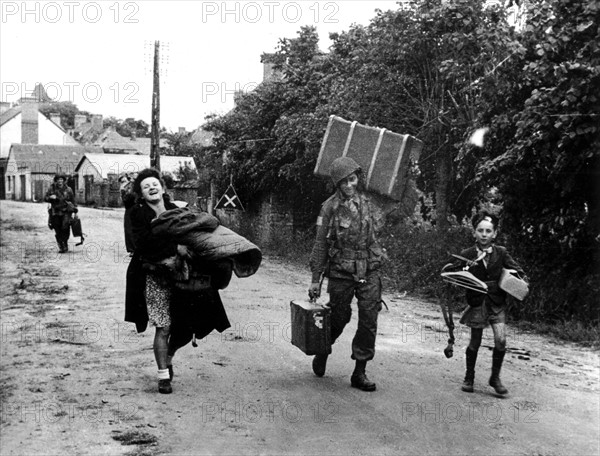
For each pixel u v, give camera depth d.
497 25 11.62
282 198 22.58
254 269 5.93
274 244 21.94
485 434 5.18
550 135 9.64
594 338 9.02
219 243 5.75
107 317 9.59
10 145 70.12
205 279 5.94
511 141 10.98
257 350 7.73
